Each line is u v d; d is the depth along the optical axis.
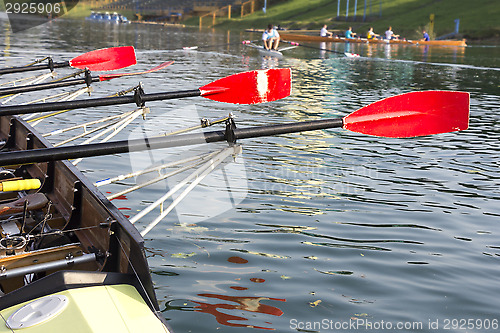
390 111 5.39
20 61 21.00
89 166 7.66
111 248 3.92
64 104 5.57
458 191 7.26
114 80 16.62
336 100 14.28
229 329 4.01
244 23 81.94
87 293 3.41
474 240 5.71
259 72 6.27
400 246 5.53
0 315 3.21
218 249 5.33
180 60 23.83
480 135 10.68
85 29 51.06
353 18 70.06
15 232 4.65
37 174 5.76
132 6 98.69
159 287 4.57
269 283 4.72
